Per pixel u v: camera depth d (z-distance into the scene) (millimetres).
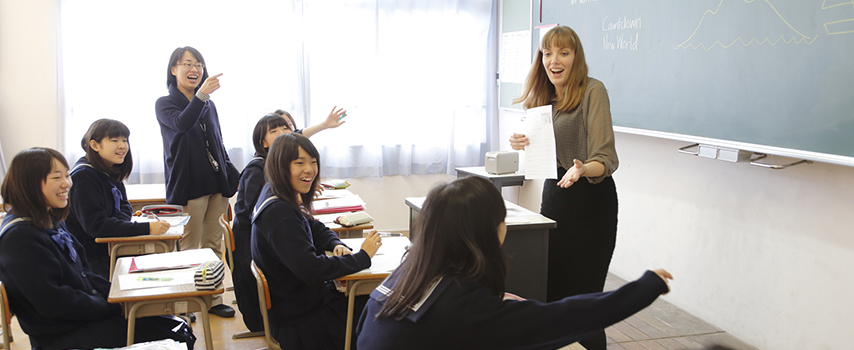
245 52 4801
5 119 4574
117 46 4602
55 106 4656
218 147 3656
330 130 5074
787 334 2711
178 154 3406
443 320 1099
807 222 2588
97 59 4590
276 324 2121
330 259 2004
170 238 2707
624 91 3482
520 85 4777
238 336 3051
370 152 5191
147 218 2848
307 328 2113
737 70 2693
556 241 2336
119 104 4660
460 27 5230
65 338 1962
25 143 4641
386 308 1175
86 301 1973
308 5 4875
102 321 2035
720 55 2777
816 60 2320
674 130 3105
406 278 1177
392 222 5410
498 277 1163
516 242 2240
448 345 1100
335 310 2195
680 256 3361
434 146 5371
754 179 2852
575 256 2293
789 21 2426
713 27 2809
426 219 1172
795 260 2658
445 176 5465
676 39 3051
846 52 2203
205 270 2021
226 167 3777
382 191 5340
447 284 1125
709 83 2855
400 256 2336
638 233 3703
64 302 1902
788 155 2457
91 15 4539
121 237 2658
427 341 1107
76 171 2680
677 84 3062
